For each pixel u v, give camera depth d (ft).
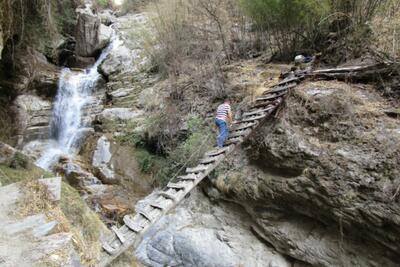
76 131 33.94
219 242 19.84
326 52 23.70
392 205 12.99
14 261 8.99
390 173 13.50
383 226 13.46
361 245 14.96
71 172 27.14
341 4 21.33
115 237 14.28
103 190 25.46
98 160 29.09
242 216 20.48
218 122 20.18
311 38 26.03
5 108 30.37
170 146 26.63
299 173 16.84
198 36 31.55
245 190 19.39
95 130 32.86
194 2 31.17
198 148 23.38
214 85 27.17
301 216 17.57
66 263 9.20
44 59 37.81
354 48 21.17
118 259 16.34
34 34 22.26
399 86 16.46
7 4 18.08
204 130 24.85
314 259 16.56
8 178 14.57
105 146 29.96
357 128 15.56
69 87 36.70
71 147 32.99
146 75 35.45
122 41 42.68
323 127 16.63
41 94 34.58
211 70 28.68
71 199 14.49
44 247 9.66
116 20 50.31
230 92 25.61
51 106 34.78
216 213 21.31
